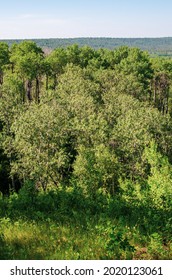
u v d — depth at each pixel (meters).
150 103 126.44
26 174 53.97
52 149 54.09
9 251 10.13
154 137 76.94
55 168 51.56
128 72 138.12
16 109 65.69
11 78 103.94
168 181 21.80
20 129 53.84
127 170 59.31
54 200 18.69
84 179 35.53
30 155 51.53
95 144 59.88
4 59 122.75
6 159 62.53
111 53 159.62
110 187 49.62
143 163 57.06
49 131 53.97
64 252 10.31
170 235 11.95
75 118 62.91
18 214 15.59
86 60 145.38
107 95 94.44
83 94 86.62
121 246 10.06
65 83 97.75
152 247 10.38
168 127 76.81
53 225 12.77
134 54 150.00
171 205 16.56
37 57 114.06
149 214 14.59
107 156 49.75
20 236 11.72
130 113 74.12
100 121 64.50
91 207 17.59
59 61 128.88
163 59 159.38
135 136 60.75
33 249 10.56
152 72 144.50
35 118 55.34
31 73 111.00
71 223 13.62
